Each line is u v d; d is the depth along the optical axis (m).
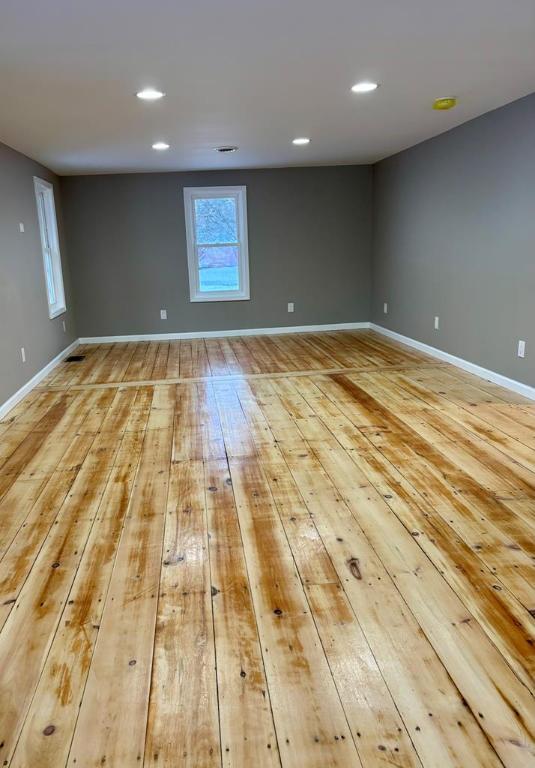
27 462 3.36
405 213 6.43
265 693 1.61
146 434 3.81
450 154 5.23
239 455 3.39
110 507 2.76
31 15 2.26
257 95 3.59
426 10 2.35
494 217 4.58
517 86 3.65
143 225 7.28
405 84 3.48
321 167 7.38
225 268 7.63
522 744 1.42
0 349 4.36
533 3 2.31
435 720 1.50
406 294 6.58
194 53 2.76
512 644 1.77
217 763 1.39
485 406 4.18
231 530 2.52
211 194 7.30
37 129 4.30
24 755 1.43
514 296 4.39
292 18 2.38
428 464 3.17
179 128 4.46
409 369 5.42
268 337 7.53
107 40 2.55
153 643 1.82
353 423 3.91
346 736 1.46
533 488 2.84
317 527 2.52
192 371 5.68
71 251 7.25
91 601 2.04
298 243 7.59
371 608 1.96
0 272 4.48
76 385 5.22
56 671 1.71
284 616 1.93
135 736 1.48
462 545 2.34
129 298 7.46
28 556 2.34
